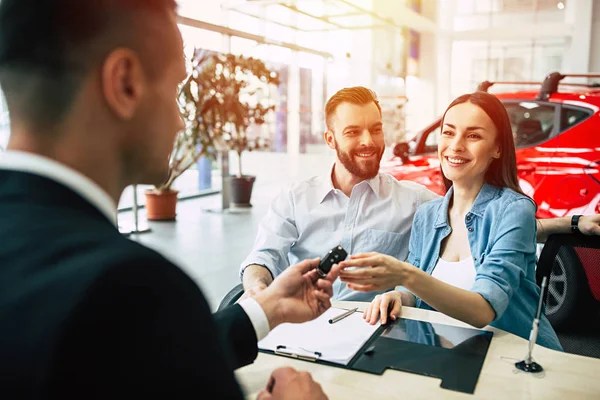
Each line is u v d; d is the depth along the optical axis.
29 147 0.47
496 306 1.33
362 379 1.04
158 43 0.51
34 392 0.36
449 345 1.20
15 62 0.47
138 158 0.54
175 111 0.56
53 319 0.37
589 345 1.58
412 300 1.59
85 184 0.48
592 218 1.65
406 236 2.00
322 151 10.20
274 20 8.76
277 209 2.05
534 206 1.58
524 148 3.87
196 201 7.98
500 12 11.70
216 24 7.20
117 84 0.49
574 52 10.62
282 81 9.47
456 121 1.62
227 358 0.47
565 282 1.62
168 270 0.43
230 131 6.84
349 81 10.45
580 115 3.69
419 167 4.18
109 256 0.41
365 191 2.00
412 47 12.23
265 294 1.04
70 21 0.46
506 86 10.44
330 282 1.08
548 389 0.99
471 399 0.96
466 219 1.65
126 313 0.39
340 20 9.95
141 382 0.39
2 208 0.44
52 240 0.42
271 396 0.80
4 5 0.47
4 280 0.40
